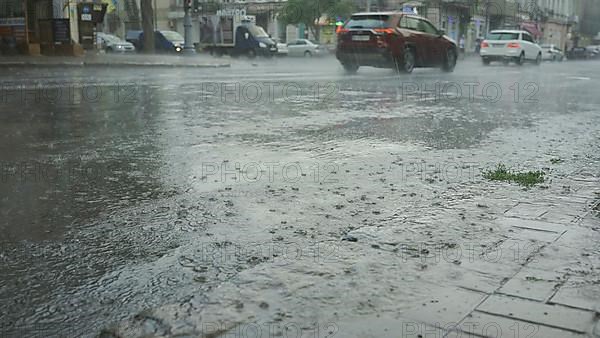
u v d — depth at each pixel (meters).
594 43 54.88
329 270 2.70
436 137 6.58
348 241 3.11
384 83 14.48
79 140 6.02
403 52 17.69
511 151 5.81
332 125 7.31
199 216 3.58
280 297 2.43
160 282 2.62
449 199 3.97
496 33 29.86
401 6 42.50
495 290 2.49
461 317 2.25
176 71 19.80
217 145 5.86
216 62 25.14
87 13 28.14
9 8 24.36
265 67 24.03
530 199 3.97
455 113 8.78
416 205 3.82
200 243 3.11
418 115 8.45
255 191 4.16
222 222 3.46
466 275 2.64
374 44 17.36
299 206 3.80
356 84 13.96
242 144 5.93
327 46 47.47
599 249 2.98
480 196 4.05
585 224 3.40
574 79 18.06
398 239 3.13
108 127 6.87
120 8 51.62
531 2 50.34
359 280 2.59
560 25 53.53
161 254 2.96
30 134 6.33
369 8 43.91
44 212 3.63
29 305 2.41
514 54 29.02
